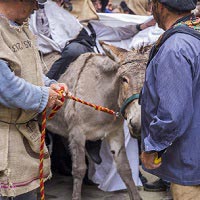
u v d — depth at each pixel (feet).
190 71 7.33
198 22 7.81
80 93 13.47
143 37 16.05
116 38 16.34
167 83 7.27
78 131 13.48
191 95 7.34
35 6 8.05
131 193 13.75
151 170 8.20
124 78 12.12
